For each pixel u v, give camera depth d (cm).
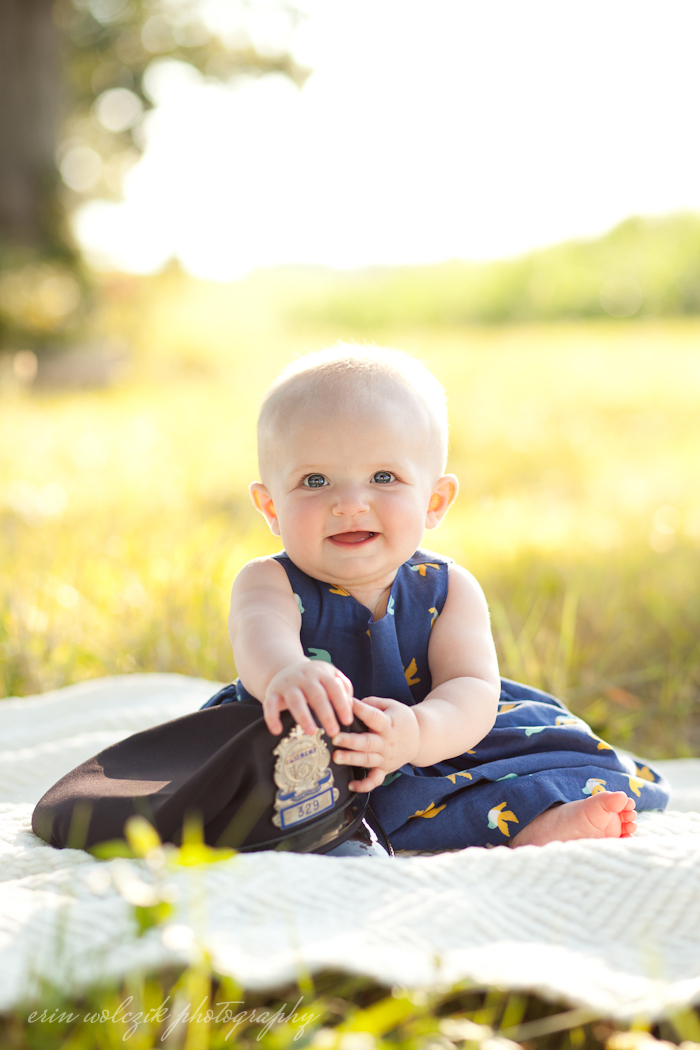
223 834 138
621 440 722
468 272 1948
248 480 562
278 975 104
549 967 111
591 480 587
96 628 310
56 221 1241
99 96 1544
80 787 153
